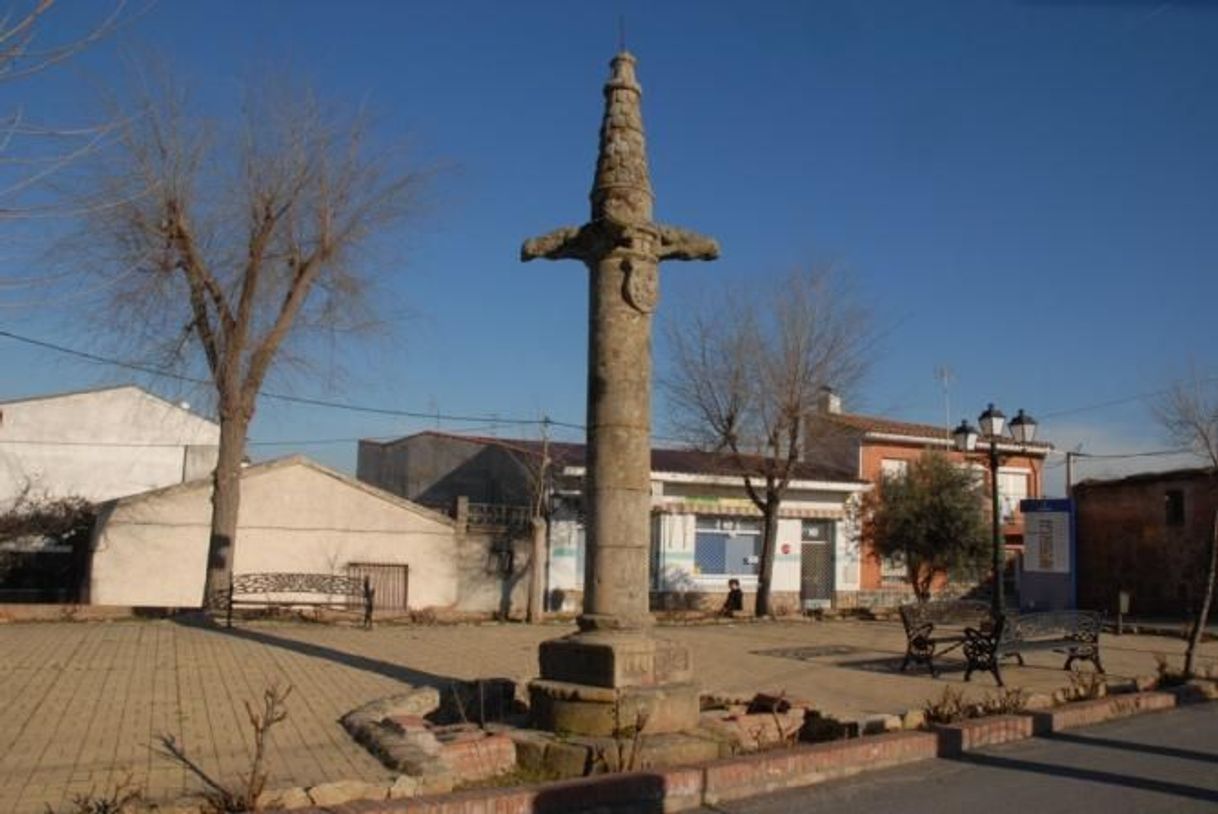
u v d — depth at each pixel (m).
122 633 15.98
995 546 19.50
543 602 28.12
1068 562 26.36
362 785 6.57
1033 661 16.55
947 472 30.50
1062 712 10.92
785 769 8.16
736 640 19.98
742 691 11.73
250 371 20.78
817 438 33.25
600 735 8.50
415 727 8.27
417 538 27.41
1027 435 19.73
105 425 38.28
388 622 21.52
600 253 9.59
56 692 9.95
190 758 7.41
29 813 5.96
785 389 28.97
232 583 20.05
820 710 10.52
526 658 14.38
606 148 9.67
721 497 31.22
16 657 12.45
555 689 8.79
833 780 8.42
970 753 9.51
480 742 8.09
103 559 24.58
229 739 8.08
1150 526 33.31
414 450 39.53
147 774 6.91
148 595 24.81
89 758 7.33
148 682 10.75
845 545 33.53
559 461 29.30
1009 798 7.90
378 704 9.32
